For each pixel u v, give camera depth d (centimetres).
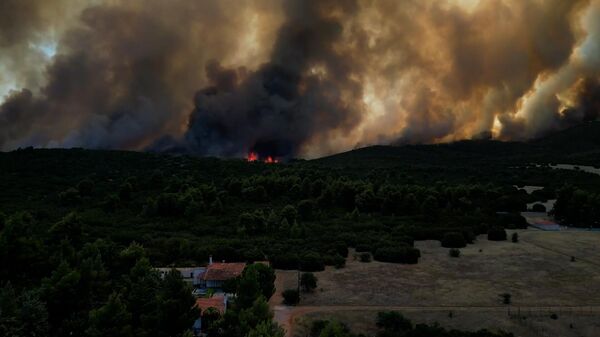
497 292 8762
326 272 10031
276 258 10375
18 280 7725
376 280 9462
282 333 5916
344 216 14762
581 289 8912
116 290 7600
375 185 16962
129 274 8212
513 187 18600
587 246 12075
